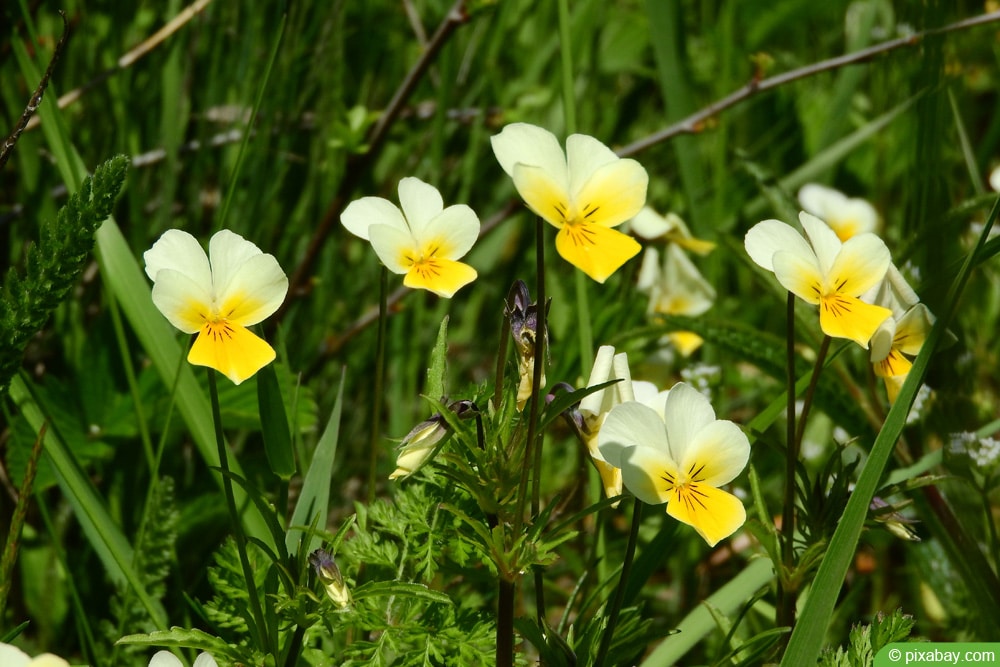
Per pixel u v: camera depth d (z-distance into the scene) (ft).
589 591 2.46
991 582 2.43
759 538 2.32
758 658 2.34
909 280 2.54
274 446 2.31
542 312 2.22
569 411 2.28
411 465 2.26
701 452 2.24
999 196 2.29
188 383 2.48
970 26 2.64
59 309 2.70
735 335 2.55
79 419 2.65
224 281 2.23
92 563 2.62
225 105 2.79
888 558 2.67
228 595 2.36
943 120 2.52
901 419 2.26
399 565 2.38
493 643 2.33
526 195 2.19
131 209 2.70
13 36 2.53
